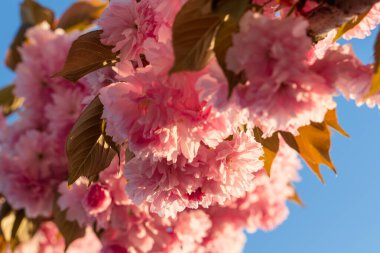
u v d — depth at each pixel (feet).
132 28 1.86
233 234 3.36
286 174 3.34
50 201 3.03
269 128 1.71
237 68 1.55
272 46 1.54
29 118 3.15
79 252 3.26
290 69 1.55
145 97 1.72
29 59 3.08
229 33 1.60
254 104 1.56
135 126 1.74
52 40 3.09
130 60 1.85
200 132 1.73
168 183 1.85
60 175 3.06
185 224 2.84
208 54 1.62
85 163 2.02
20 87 3.08
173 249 2.80
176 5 1.75
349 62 1.59
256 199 3.26
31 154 3.03
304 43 1.55
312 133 2.00
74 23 3.57
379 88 1.60
